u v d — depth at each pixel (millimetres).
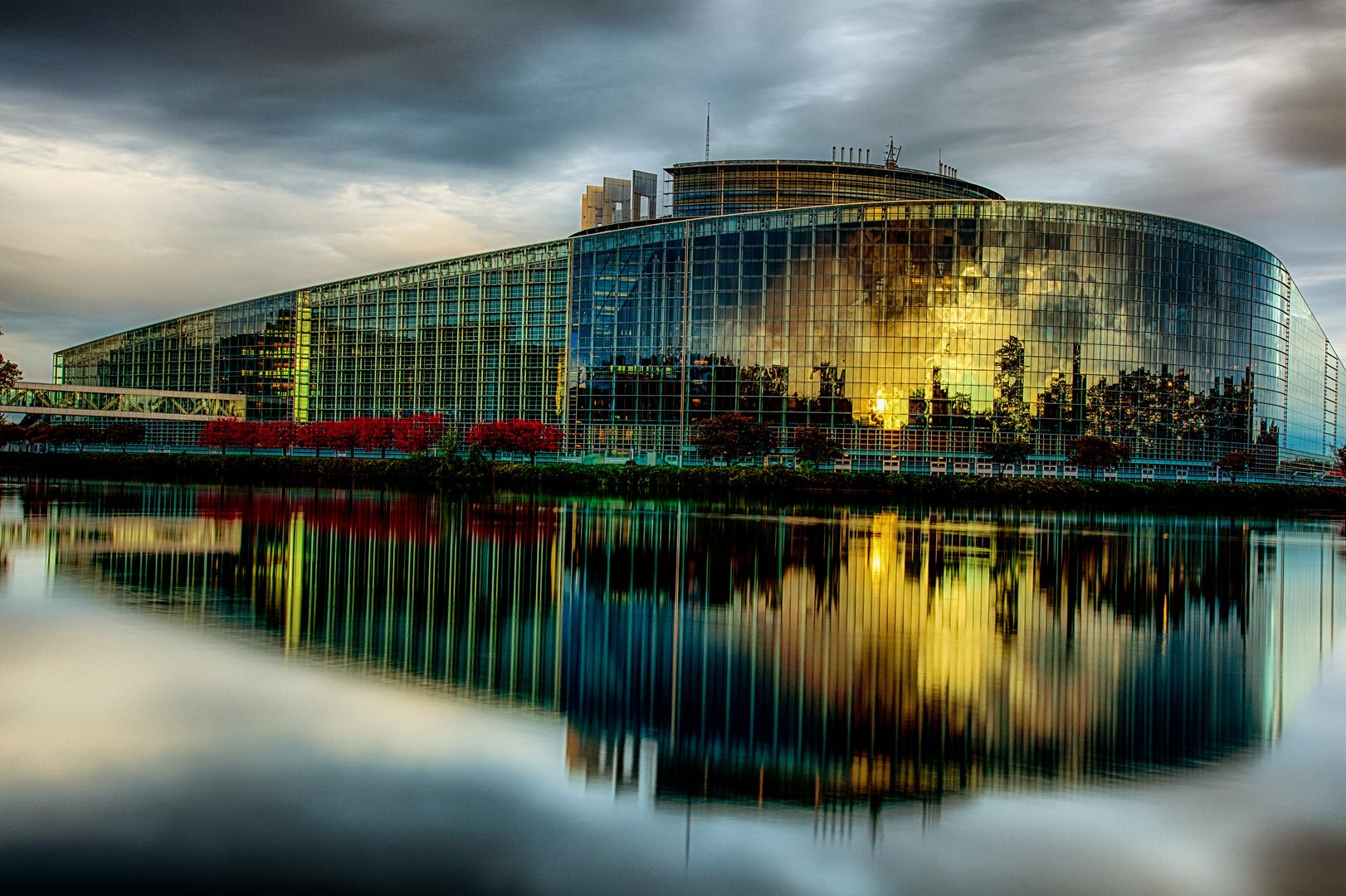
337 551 50312
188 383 179000
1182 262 140500
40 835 17078
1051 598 41438
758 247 136125
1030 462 133375
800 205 155625
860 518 78812
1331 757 22094
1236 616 39062
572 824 17969
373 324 163000
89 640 29969
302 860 16375
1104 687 27500
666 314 139500
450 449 118312
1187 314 140750
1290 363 158625
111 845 16797
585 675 27344
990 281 133875
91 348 191375
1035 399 133750
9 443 163750
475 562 47531
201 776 19672
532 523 67375
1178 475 139000
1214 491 111750
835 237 134375
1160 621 37562
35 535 54688
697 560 49938
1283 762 21750
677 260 139125
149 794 18797
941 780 20312
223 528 59594
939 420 132500
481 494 97250
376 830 17516
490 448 126438
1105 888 16062
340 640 30828
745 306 136250
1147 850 17375
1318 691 27688
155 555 47375
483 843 17172
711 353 137125
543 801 18906
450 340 156625
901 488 109062
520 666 28203
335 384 165875
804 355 134250
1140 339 137375
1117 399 136000
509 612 35656
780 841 17531
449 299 157000
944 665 29359
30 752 20750
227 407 171375
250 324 173000
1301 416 163375
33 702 23969
